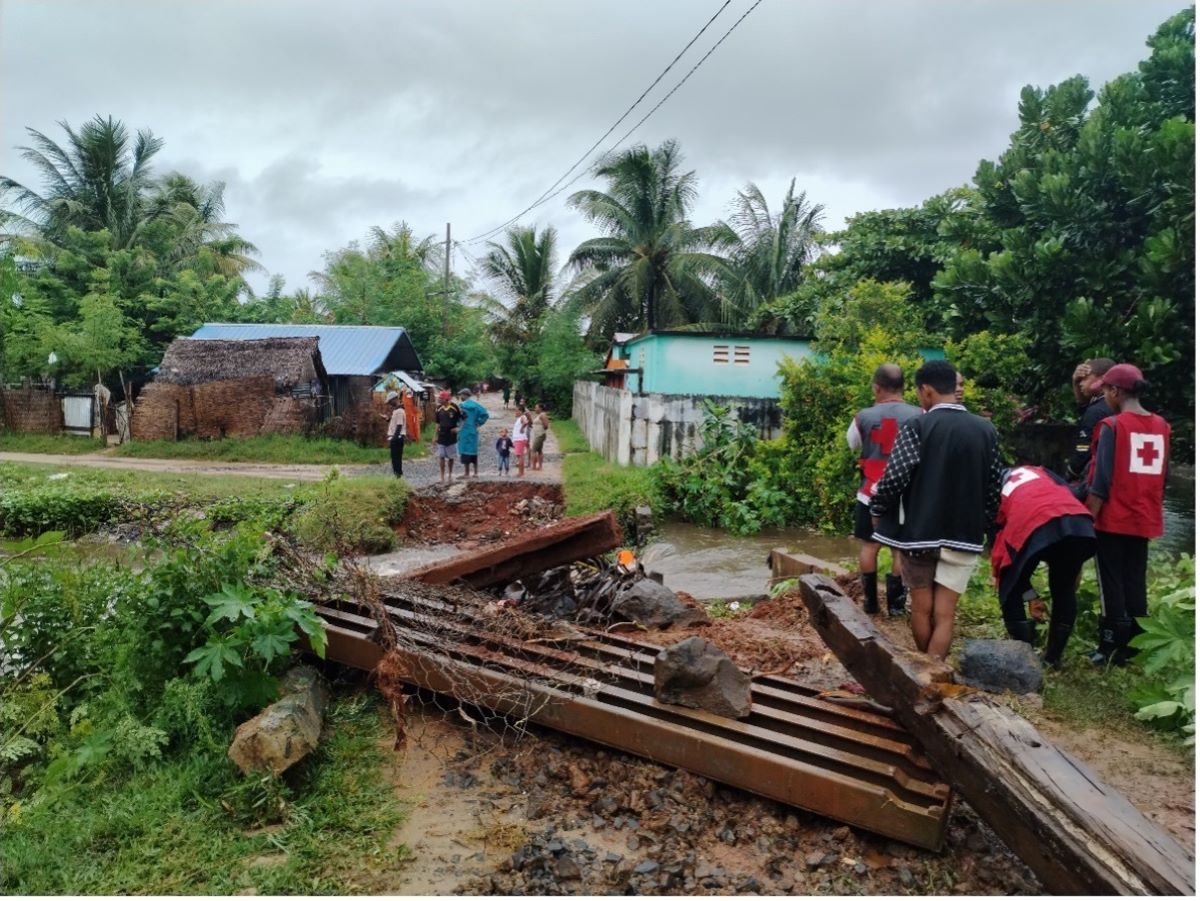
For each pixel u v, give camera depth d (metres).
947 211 18.89
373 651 4.47
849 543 10.72
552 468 17.92
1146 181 11.68
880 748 3.39
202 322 31.31
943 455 4.34
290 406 21.48
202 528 4.75
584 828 3.37
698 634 5.20
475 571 5.55
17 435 23.88
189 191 37.38
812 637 5.30
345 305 36.88
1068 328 12.09
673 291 32.34
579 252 33.47
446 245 35.62
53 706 4.23
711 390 18.53
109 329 25.66
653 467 12.69
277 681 4.14
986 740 2.97
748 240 32.78
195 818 3.45
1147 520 4.82
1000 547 4.89
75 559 5.43
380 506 11.07
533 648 4.46
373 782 3.73
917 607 4.50
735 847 3.21
